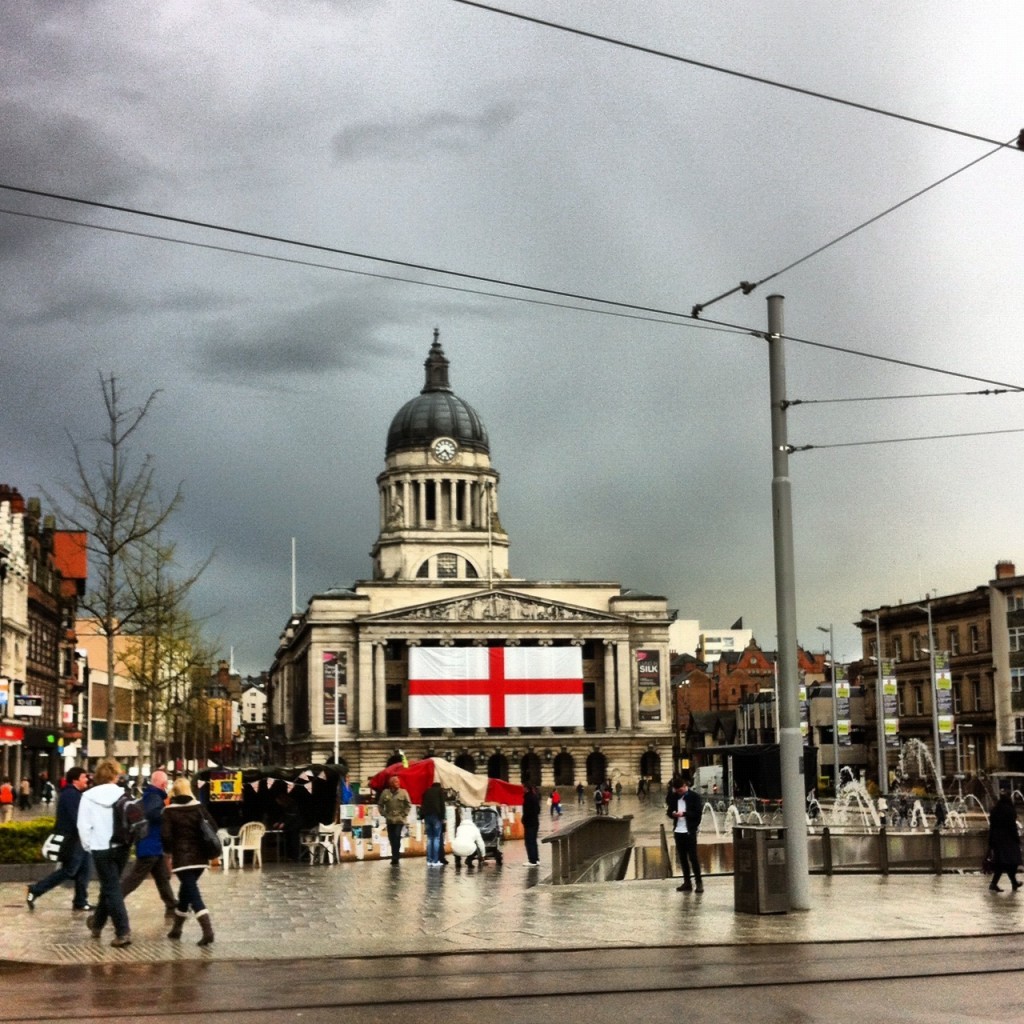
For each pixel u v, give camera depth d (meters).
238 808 46.75
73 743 111.25
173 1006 15.86
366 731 159.50
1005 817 29.47
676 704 190.88
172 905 24.47
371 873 37.56
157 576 64.75
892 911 25.72
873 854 33.62
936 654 88.50
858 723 115.38
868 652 115.50
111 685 47.84
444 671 155.12
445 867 39.62
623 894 29.25
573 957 20.11
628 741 162.12
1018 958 19.72
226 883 34.03
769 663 197.12
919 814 62.78
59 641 107.19
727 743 160.62
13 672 85.44
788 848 25.88
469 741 158.88
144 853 24.17
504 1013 15.36
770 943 21.53
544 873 37.28
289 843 42.81
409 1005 15.89
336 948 21.05
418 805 48.84
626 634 166.88
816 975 18.08
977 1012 15.38
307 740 162.00
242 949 21.00
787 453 27.86
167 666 86.94
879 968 18.75
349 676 163.75
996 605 96.25
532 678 156.38
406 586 169.50
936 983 17.45
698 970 18.64
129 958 20.08
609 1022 14.80
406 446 186.50
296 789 45.22
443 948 20.89
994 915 25.14
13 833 33.69
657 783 162.38
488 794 46.19
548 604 165.75
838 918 24.62
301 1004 15.95
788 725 26.50
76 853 25.84
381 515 188.62
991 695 96.94
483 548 182.38
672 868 36.62
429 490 185.62
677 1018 15.02
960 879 32.38
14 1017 15.14
